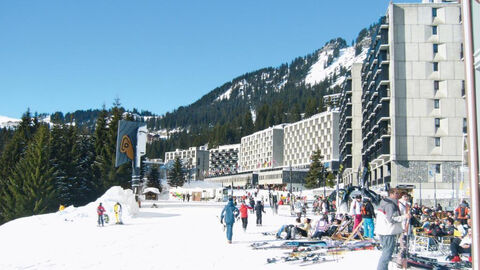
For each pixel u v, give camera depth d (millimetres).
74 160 64062
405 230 10477
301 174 128375
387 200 8656
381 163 59781
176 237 19734
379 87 57562
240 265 11398
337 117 138000
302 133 153125
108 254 13945
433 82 53312
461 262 10898
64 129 67312
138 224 28453
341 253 12602
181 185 121750
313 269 10328
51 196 55844
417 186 51562
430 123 52719
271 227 25891
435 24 53938
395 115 53031
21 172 57312
